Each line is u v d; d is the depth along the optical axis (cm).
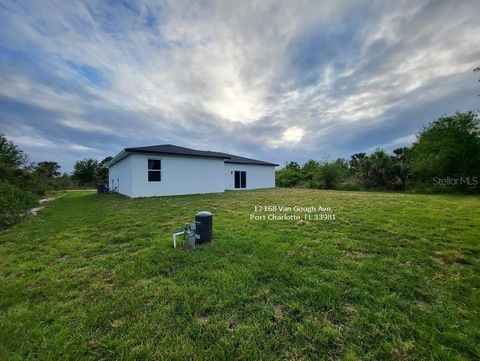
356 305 213
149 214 663
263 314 199
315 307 210
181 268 292
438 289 241
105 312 203
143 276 273
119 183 1627
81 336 175
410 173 1581
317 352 160
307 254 333
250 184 2011
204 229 382
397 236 422
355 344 167
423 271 282
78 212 745
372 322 189
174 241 363
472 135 1307
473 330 178
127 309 207
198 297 225
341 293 231
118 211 730
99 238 435
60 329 184
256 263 302
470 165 1298
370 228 476
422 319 192
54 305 218
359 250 354
